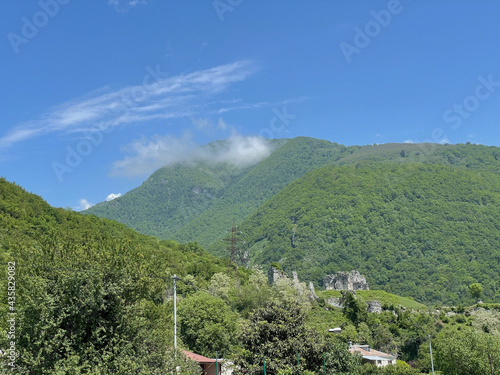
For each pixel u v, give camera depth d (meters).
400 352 100.56
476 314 119.19
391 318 116.62
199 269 136.12
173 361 32.56
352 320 115.75
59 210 116.88
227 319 71.19
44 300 28.06
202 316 68.88
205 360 49.72
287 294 113.06
